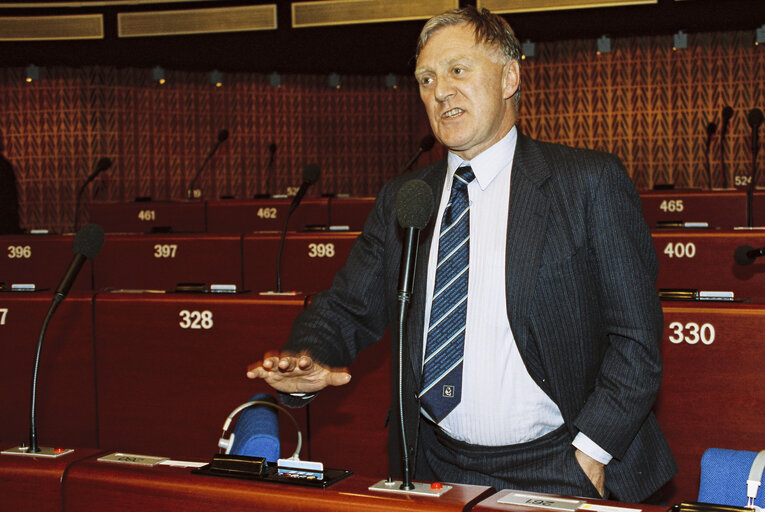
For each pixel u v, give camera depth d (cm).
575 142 1022
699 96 990
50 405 294
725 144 983
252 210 680
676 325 237
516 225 154
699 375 235
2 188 721
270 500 122
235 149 1073
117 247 522
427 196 139
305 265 498
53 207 1013
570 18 836
